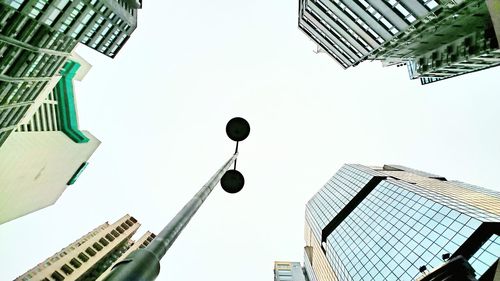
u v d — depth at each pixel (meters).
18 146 83.75
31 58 49.78
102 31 66.50
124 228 117.12
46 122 95.94
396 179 108.25
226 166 11.27
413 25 42.72
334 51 81.12
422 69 62.16
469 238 59.06
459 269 18.30
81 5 50.94
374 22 49.28
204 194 8.25
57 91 101.56
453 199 77.44
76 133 110.50
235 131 13.58
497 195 86.31
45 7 43.56
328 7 58.25
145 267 4.80
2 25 39.75
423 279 19.97
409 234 75.06
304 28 85.12
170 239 5.87
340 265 93.94
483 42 42.22
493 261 53.28
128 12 71.81
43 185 111.06
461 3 34.53
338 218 115.31
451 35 47.09
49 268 78.31
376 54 62.62
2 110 53.88
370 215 97.25
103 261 97.69
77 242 100.19
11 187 91.56
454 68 57.12
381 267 74.69
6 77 47.31
